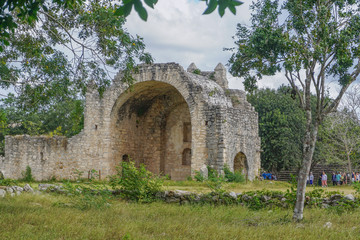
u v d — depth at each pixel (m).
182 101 36.50
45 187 20.66
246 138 33.78
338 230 11.46
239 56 16.33
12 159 35.53
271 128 48.16
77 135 33.59
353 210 14.86
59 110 51.72
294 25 14.83
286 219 13.42
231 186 24.06
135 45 18.25
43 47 18.47
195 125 30.47
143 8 5.48
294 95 14.45
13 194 17.62
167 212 14.78
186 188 22.38
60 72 18.06
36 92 18.27
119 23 17.55
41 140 34.53
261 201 16.42
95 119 33.25
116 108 33.28
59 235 9.96
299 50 14.15
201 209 15.45
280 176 51.38
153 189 18.50
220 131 29.42
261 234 10.77
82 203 15.26
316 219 13.23
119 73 33.19
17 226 10.64
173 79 31.47
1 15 9.19
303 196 13.40
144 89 33.94
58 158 33.84
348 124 39.25
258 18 15.46
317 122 13.64
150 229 11.32
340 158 43.28
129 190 18.59
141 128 37.19
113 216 13.08
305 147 13.66
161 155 37.00
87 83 18.64
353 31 14.26
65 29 16.61
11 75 18.64
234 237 10.51
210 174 28.06
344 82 14.73
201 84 32.25
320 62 14.06
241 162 33.69
